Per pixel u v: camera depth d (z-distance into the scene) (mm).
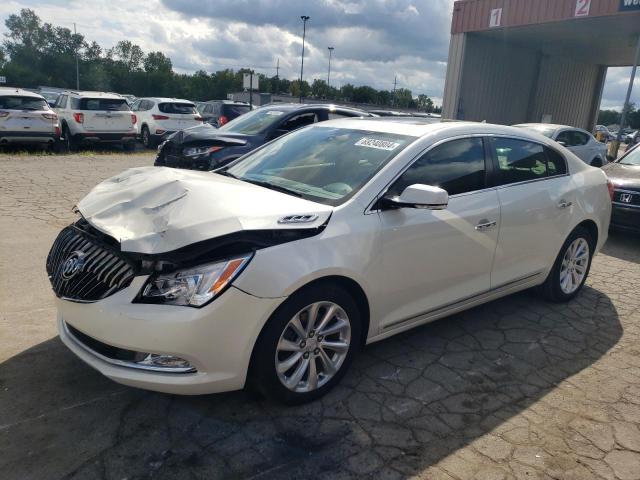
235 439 2756
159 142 17844
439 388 3352
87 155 14836
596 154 13430
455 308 3873
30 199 7996
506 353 3873
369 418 2992
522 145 4355
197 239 2633
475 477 2566
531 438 2885
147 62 122625
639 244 7488
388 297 3342
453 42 18188
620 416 3133
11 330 3760
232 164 4316
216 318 2607
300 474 2529
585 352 3943
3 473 2426
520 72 20500
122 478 2441
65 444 2643
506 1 16281
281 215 2900
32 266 5043
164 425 2840
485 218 3830
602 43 18531
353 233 3082
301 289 2883
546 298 4891
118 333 2611
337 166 3623
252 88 19047
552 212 4418
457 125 3971
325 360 3119
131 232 2746
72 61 103000
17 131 13961
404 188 3428
